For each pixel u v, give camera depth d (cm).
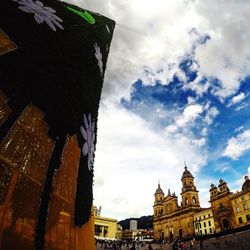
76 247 367
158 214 8819
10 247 251
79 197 396
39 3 494
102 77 584
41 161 329
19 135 304
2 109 293
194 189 7731
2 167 273
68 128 384
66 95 394
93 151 489
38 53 377
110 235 7344
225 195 6144
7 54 329
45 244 295
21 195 286
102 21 726
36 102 336
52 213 324
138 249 5222
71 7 613
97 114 526
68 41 475
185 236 7125
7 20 371
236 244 2973
